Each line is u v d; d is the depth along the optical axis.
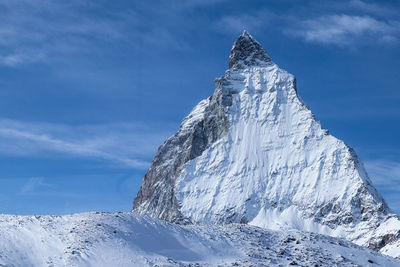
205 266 89.81
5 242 87.62
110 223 97.88
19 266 81.50
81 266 82.69
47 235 91.56
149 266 84.94
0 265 79.62
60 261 83.81
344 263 97.62
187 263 89.44
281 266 93.50
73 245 87.88
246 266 90.75
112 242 90.31
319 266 94.19
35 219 99.06
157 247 94.06
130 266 84.06
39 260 84.12
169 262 87.75
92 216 101.31
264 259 96.00
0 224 95.69
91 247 87.81
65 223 98.00
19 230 93.00
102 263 84.31
